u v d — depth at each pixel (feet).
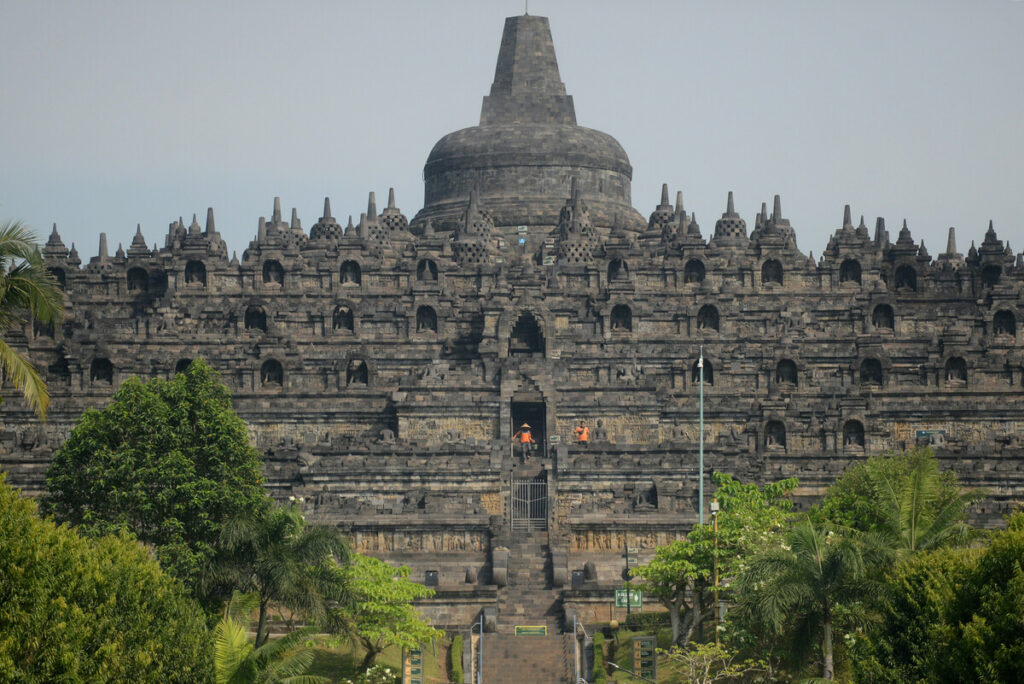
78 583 485.97
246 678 530.27
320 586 629.51
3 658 442.91
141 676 493.36
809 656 595.88
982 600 506.89
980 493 640.17
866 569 591.37
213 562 623.36
